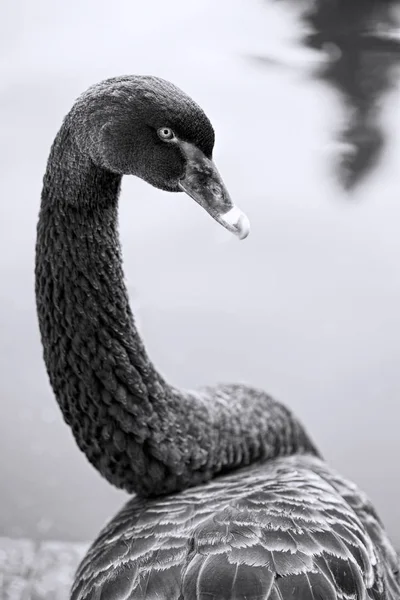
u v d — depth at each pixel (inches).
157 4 613.3
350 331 382.9
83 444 210.2
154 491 207.9
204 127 195.6
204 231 433.1
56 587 272.4
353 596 164.7
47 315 204.8
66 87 538.0
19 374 378.3
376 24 609.0
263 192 463.8
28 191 462.0
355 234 433.4
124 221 438.9
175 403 207.8
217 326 384.2
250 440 222.7
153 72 563.8
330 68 581.3
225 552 163.0
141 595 160.7
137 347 205.0
